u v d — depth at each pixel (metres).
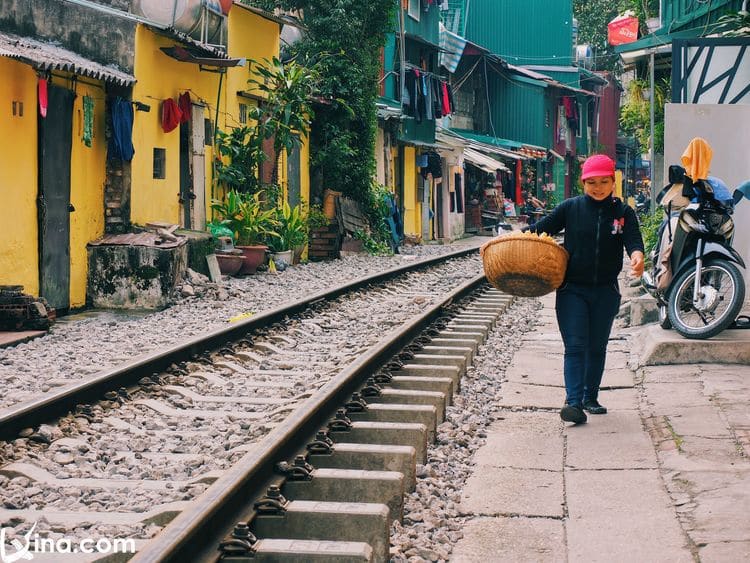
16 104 13.09
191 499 5.59
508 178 50.16
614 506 5.80
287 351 11.07
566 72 57.84
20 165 13.23
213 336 10.37
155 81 17.30
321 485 5.56
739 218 13.02
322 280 19.58
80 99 14.95
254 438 7.00
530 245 7.58
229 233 19.58
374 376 8.59
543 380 9.63
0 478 5.88
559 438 7.40
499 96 53.19
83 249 15.09
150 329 12.72
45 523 5.12
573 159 63.94
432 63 40.91
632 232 7.73
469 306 14.77
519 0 56.88
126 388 8.37
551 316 15.09
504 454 6.97
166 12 17.42
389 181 32.91
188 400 8.33
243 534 4.63
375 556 4.93
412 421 7.24
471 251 30.39
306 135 25.94
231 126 21.91
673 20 23.33
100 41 15.97
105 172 15.97
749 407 7.95
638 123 26.70
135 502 5.56
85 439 6.91
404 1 36.19
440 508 5.82
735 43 16.78
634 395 8.85
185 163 19.25
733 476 6.16
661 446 7.03
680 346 9.81
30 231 13.55
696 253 9.81
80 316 14.17
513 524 5.56
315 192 27.02
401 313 14.32
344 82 27.00
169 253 14.97
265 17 23.73
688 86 17.39
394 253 28.70
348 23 26.88
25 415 6.86
